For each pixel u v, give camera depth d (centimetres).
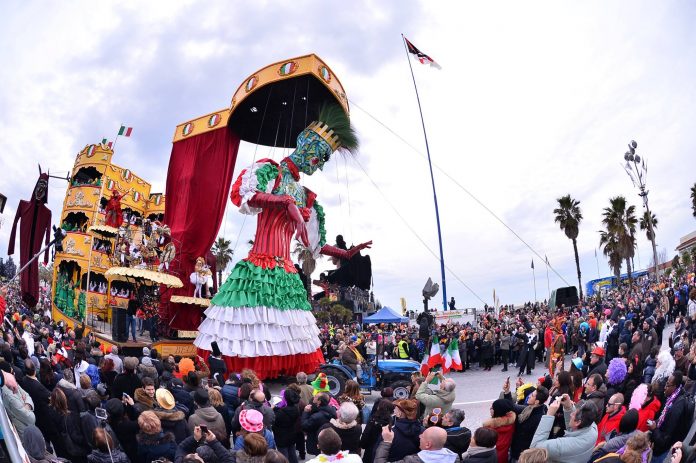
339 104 1836
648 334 1630
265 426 855
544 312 4125
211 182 2369
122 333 2172
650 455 679
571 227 6906
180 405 927
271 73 1814
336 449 607
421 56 3191
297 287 1762
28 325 1811
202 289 2527
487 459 641
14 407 707
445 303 3056
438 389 956
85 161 3134
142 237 2439
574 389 986
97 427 752
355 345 2155
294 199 1747
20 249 2405
